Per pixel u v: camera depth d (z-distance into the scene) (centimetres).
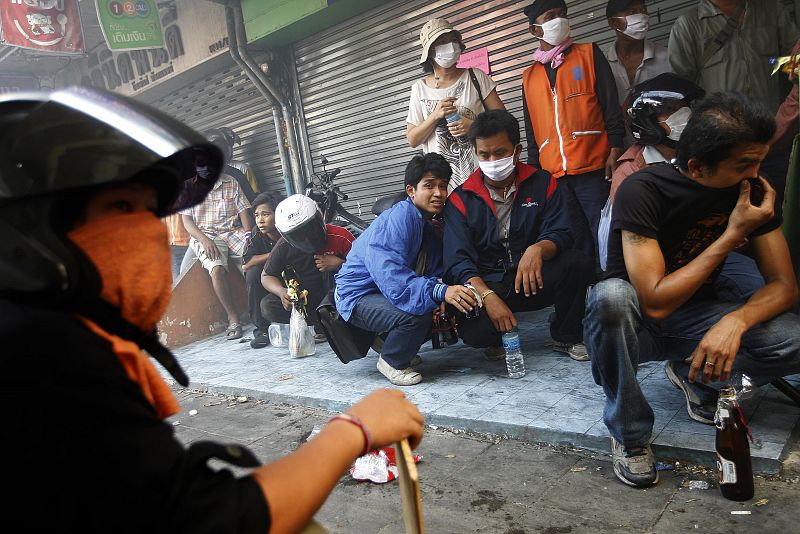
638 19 430
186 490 81
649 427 240
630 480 240
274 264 517
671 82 317
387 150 697
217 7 761
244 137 849
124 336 92
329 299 418
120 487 77
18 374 76
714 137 213
